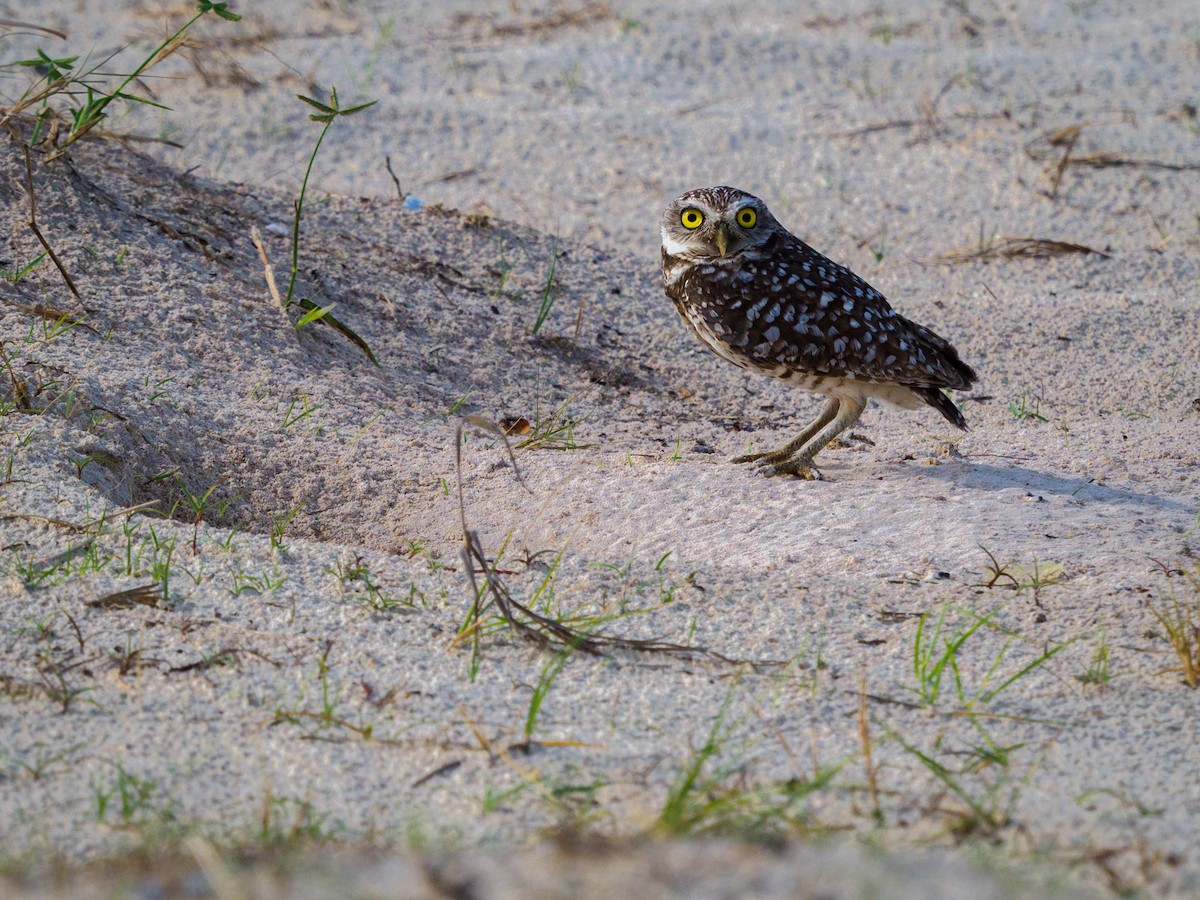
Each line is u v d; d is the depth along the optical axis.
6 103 19.80
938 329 16.16
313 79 23.08
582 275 16.44
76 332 11.75
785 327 11.40
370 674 7.56
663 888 4.85
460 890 4.91
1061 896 5.30
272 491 10.70
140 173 15.13
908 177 21.00
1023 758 6.85
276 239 14.93
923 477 11.57
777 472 11.73
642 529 10.39
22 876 5.40
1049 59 25.06
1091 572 9.33
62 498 9.41
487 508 10.66
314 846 5.77
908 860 5.50
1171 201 19.98
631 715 7.23
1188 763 6.80
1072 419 13.87
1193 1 28.03
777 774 6.61
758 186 20.81
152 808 6.16
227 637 7.83
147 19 26.05
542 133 22.25
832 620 8.59
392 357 13.53
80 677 7.33
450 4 28.19
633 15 27.16
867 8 27.69
